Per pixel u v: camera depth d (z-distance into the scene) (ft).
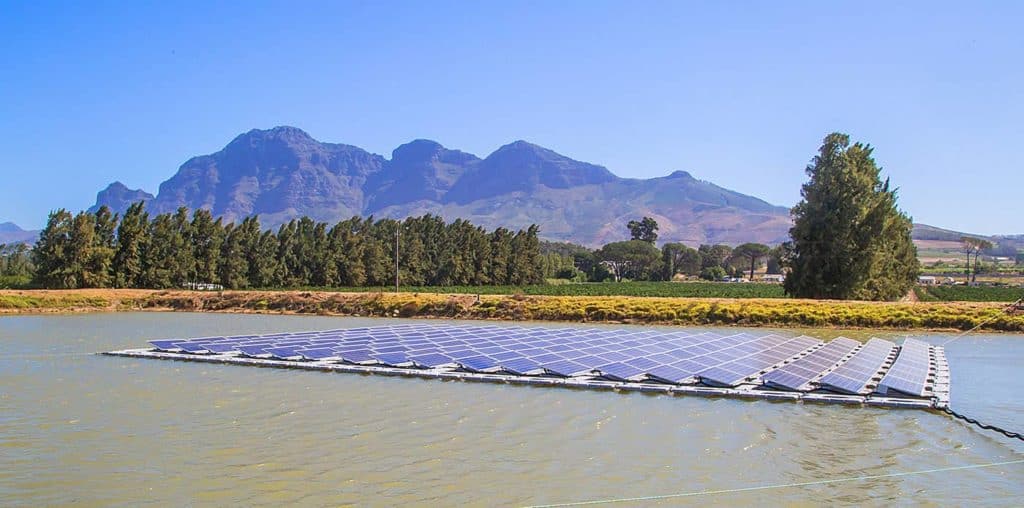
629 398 85.30
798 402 83.66
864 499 53.01
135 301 248.93
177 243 321.93
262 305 245.04
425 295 242.58
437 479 55.83
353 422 73.20
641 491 53.88
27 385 91.76
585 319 204.33
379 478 55.88
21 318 208.85
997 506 51.90
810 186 251.60
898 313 187.62
